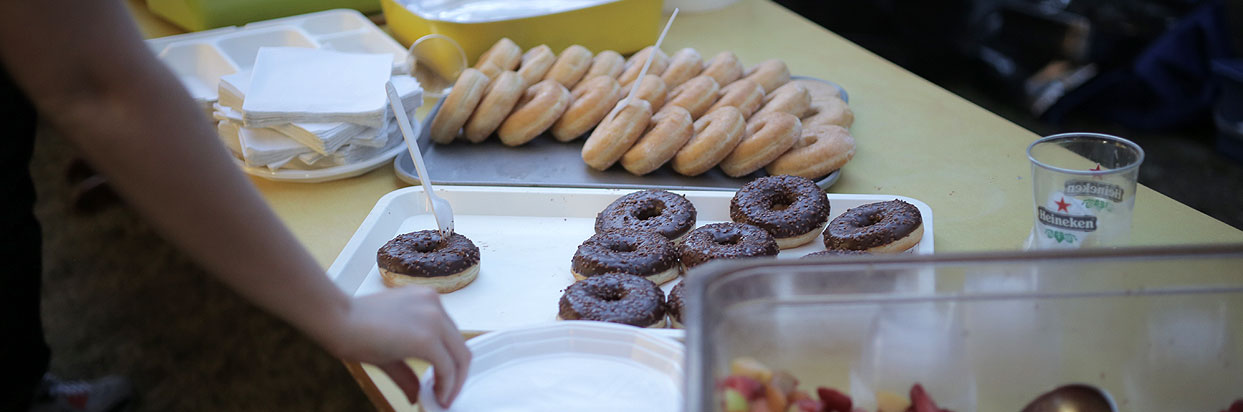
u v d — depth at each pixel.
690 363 0.60
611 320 1.05
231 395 2.50
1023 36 3.80
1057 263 0.71
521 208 1.41
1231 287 0.72
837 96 1.70
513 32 1.87
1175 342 0.74
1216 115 3.21
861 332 0.71
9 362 1.04
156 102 0.67
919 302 0.71
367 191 1.49
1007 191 1.42
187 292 2.93
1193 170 3.36
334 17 2.12
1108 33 3.54
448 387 0.79
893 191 1.43
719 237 1.24
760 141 1.45
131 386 2.39
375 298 0.80
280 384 2.55
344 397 2.51
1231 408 0.76
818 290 0.70
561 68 1.75
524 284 1.21
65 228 3.27
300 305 0.74
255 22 2.18
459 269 1.19
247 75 1.59
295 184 1.51
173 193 0.69
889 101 1.78
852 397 0.73
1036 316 0.73
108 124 0.66
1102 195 1.03
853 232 1.21
